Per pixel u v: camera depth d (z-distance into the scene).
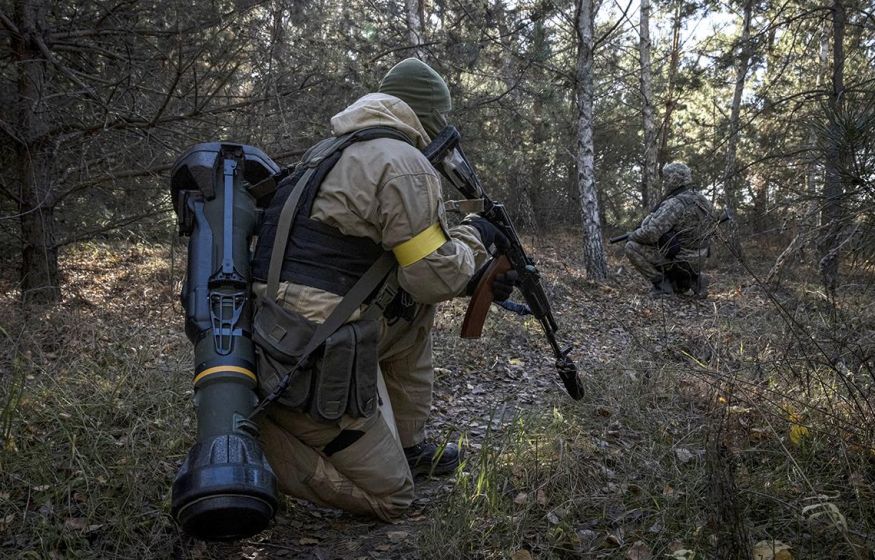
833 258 2.97
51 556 2.22
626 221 12.79
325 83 7.48
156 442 3.01
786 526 2.25
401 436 3.00
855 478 2.41
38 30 5.89
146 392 3.43
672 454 2.86
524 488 2.70
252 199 2.46
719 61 8.84
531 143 11.54
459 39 9.14
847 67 6.28
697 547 2.13
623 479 2.74
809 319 3.54
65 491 2.55
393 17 10.94
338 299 2.27
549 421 3.28
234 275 2.27
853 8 5.55
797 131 3.62
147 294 6.77
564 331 6.07
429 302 2.33
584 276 10.12
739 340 4.51
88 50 6.21
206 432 2.06
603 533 2.41
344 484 2.47
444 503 2.61
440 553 2.27
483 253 2.57
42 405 3.18
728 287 8.58
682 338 4.89
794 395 3.12
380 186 2.21
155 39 6.47
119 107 5.88
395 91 2.61
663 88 15.88
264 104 6.68
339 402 2.26
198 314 2.23
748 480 2.49
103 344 4.41
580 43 9.96
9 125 5.94
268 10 6.71
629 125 17.44
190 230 2.41
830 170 2.59
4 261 7.12
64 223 6.82
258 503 1.95
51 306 5.29
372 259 2.32
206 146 2.45
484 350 5.25
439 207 2.26
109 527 2.43
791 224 3.12
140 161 6.42
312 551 2.45
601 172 16.97
